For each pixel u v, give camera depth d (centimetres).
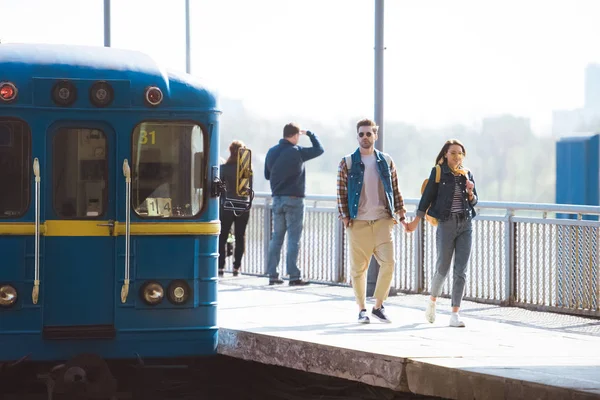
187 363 1376
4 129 1234
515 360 1165
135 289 1257
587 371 1098
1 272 1229
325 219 2070
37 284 1225
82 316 1250
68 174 1245
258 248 2248
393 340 1305
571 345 1295
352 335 1345
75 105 1238
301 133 1986
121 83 1248
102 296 1254
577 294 1609
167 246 1266
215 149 1288
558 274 1638
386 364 1180
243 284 2044
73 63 1248
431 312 1481
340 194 1484
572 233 1620
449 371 1112
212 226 1284
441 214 1446
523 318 1570
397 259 1906
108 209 1254
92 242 1252
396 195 1500
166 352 1267
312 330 1391
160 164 1266
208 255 1283
